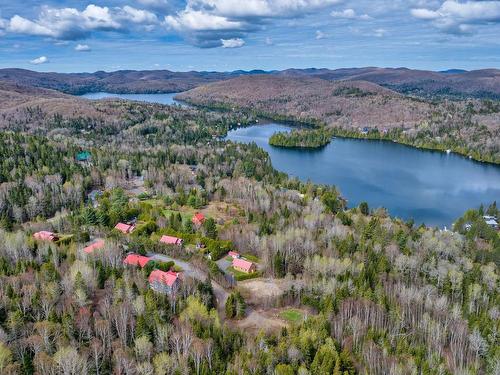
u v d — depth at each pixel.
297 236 159.75
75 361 83.06
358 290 127.38
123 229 167.88
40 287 111.62
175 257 147.38
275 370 90.00
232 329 111.88
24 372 84.25
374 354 102.19
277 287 136.75
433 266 150.38
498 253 165.62
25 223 176.50
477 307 130.88
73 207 196.12
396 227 190.50
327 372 90.44
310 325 108.06
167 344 96.31
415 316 125.00
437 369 97.81
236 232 168.50
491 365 103.94
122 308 100.94
